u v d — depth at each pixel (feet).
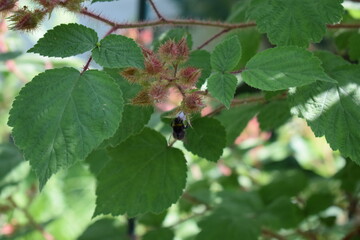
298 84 1.62
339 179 2.49
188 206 2.64
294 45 1.74
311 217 2.60
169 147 1.91
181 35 1.91
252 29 2.14
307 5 1.78
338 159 3.34
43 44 1.65
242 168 3.06
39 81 1.62
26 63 2.60
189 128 1.87
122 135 1.79
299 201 2.64
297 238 2.69
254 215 2.40
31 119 1.59
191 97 1.67
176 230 2.62
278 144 3.44
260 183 3.08
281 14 1.78
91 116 1.59
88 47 1.64
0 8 1.65
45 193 2.92
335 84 1.77
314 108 1.74
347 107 1.74
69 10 1.69
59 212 2.97
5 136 3.06
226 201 2.45
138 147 1.91
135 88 1.78
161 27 1.92
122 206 1.89
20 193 2.66
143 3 2.24
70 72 1.62
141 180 1.90
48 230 2.88
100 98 1.60
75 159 1.57
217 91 1.64
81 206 3.12
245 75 1.66
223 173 3.03
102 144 1.79
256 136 3.34
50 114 1.59
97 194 1.90
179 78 1.68
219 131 1.87
